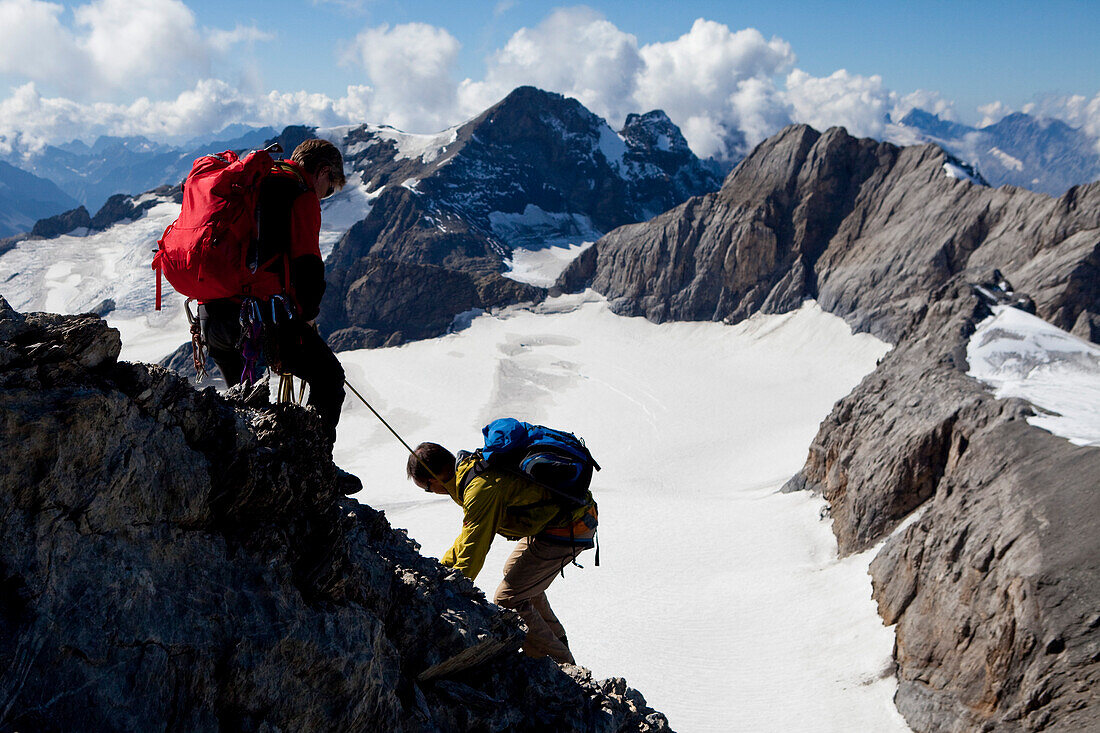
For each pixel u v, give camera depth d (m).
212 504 4.00
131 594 3.39
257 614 3.95
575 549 6.45
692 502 81.75
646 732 6.69
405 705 4.89
